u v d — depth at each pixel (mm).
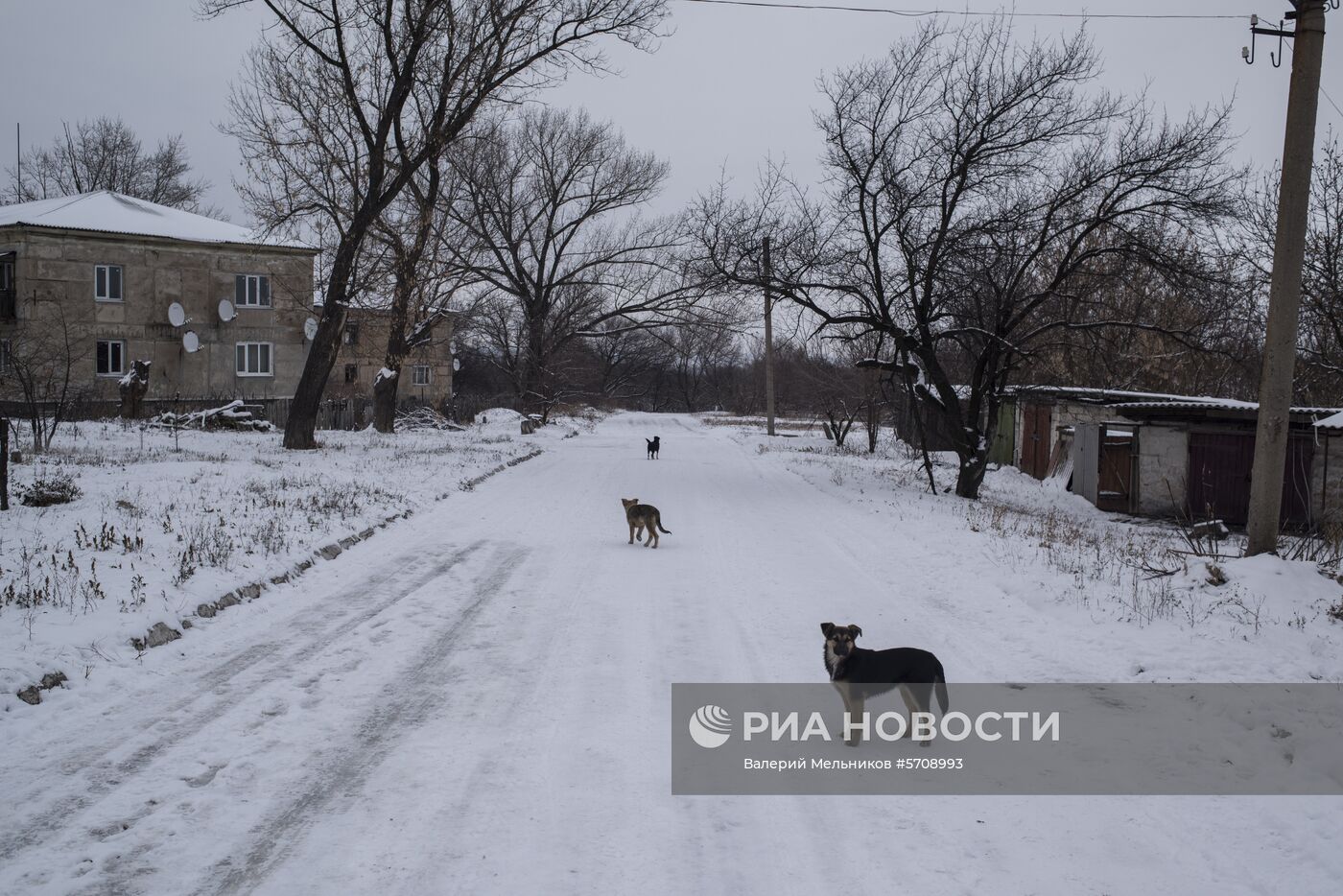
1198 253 21594
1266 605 9555
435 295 33406
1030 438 29047
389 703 7121
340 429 38344
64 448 20469
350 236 24984
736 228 22453
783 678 7938
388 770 5875
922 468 28828
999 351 21219
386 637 8922
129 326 38375
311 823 5141
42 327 35594
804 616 10016
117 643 7922
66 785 5539
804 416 72312
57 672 7160
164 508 13156
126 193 63438
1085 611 9820
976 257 20609
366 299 30031
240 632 8922
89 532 11148
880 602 10672
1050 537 14266
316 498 15070
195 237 39844
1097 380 30094
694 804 5523
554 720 6832
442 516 16406
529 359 47500
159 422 29406
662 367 98312
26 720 6465
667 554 13633
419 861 4754
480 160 43000
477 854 4840
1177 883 4652
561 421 53094
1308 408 18859
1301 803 5492
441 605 10227
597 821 5258
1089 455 23156
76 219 37625
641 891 4512
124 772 5746
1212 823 5305
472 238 43781
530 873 4660
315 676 7703
